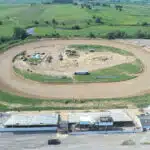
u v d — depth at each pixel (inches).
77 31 6127.0
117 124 2374.5
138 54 4421.8
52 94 2994.6
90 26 6638.8
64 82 3302.2
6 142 2175.2
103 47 4845.0
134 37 5620.1
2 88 3125.0
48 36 5565.9
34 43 5118.1
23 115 2480.3
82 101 2819.9
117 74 3543.3
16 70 3693.4
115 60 4109.3
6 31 6043.3
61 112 2610.7
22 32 5467.5
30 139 2215.8
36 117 2425.0
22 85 3221.0
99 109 2647.6
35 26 6648.6
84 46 4899.1
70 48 4761.3
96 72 3622.0
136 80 3358.8
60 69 3740.2
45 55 4347.9
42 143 2156.7
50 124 2327.8
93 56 4293.8
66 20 7263.8
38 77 3457.2
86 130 2304.4
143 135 2257.6
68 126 2363.4
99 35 5659.5
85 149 2068.2
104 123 2306.8
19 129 2327.8
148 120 2423.7
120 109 2645.2
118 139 2201.0
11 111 2632.9
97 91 3068.4
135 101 2817.4
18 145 2132.1
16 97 2913.4
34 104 2768.2
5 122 2391.7
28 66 3855.8
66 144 2137.1
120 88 3144.7
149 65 3897.6
